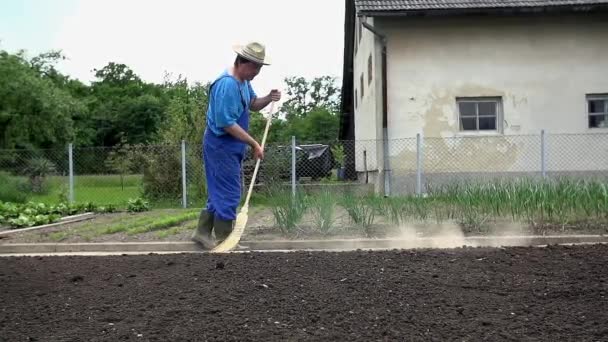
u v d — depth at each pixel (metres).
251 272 4.69
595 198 7.89
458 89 15.12
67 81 72.88
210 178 6.46
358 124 21.66
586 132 15.25
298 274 4.59
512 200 7.93
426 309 3.56
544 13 14.97
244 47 6.20
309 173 18.55
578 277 4.31
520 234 7.65
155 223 9.42
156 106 64.19
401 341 3.00
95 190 15.44
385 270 4.69
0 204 12.42
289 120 55.31
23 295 4.18
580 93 15.25
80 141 58.69
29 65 44.34
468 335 3.08
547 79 15.23
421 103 15.10
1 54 39.88
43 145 42.62
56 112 40.44
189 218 10.59
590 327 3.17
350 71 24.77
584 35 15.24
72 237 8.58
